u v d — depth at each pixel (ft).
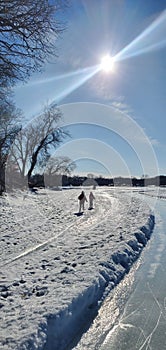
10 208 68.28
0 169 107.96
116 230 41.29
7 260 25.13
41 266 23.24
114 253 27.68
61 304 15.97
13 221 49.67
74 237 36.29
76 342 14.79
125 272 25.71
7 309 15.39
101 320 17.10
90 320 17.04
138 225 46.24
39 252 28.14
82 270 22.20
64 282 19.53
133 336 15.57
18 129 111.65
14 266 23.22
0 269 22.36
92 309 18.30
